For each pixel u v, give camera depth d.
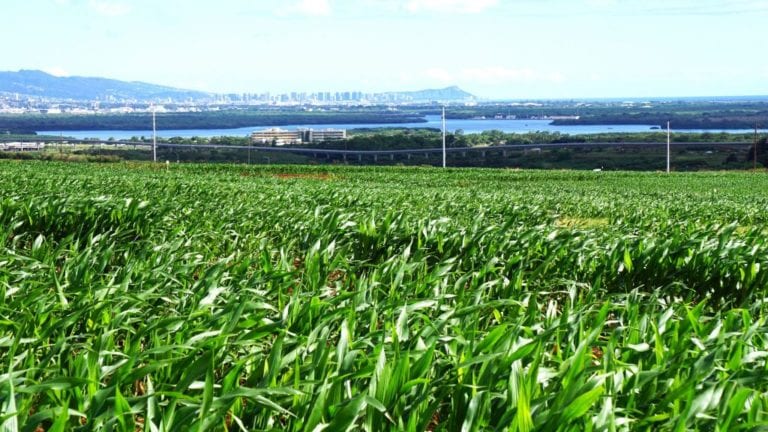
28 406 3.74
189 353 4.71
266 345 5.59
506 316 6.65
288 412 3.52
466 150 175.75
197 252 9.20
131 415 3.49
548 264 8.99
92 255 7.57
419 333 4.83
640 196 34.59
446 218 11.14
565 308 6.19
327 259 7.95
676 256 9.35
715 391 3.79
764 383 4.46
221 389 4.20
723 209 23.56
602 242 10.81
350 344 4.62
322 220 11.81
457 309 5.80
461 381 4.07
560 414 3.33
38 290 5.61
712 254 9.16
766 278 8.82
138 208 11.84
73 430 3.46
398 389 3.80
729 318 5.48
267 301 6.76
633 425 3.68
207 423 3.45
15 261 7.68
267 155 185.38
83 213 11.72
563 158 181.25
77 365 4.17
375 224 11.53
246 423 3.88
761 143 159.38
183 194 17.55
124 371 3.98
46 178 22.61
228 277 6.86
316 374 4.09
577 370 3.83
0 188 16.88
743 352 4.91
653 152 188.50
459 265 9.49
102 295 5.88
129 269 6.77
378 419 3.70
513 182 51.31
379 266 7.53
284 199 16.88
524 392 3.44
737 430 3.42
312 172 69.38
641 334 5.25
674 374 4.39
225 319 5.26
